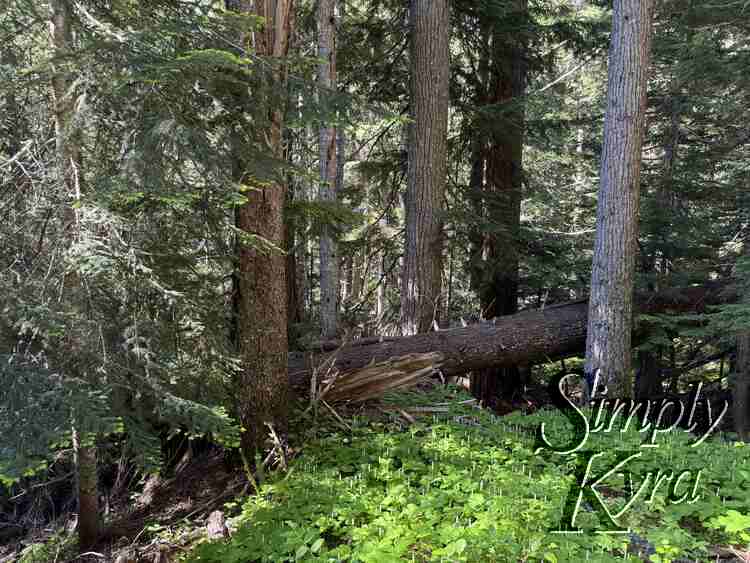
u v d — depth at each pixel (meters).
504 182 10.88
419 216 8.99
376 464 4.96
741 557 3.62
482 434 5.71
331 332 8.48
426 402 6.55
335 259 8.51
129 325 3.84
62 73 3.81
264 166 4.06
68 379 3.37
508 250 9.96
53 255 3.79
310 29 9.66
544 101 10.62
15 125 4.03
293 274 10.21
